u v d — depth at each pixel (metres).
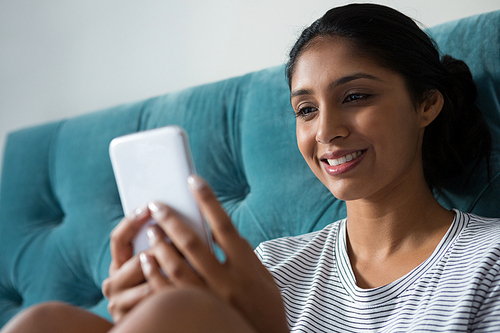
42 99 1.52
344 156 0.64
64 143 1.23
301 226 0.88
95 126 1.20
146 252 0.44
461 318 0.52
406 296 0.60
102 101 1.41
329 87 0.64
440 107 0.69
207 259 0.41
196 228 0.45
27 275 1.20
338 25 0.65
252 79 1.00
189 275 0.42
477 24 0.78
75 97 1.46
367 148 0.63
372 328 0.61
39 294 1.17
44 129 1.30
